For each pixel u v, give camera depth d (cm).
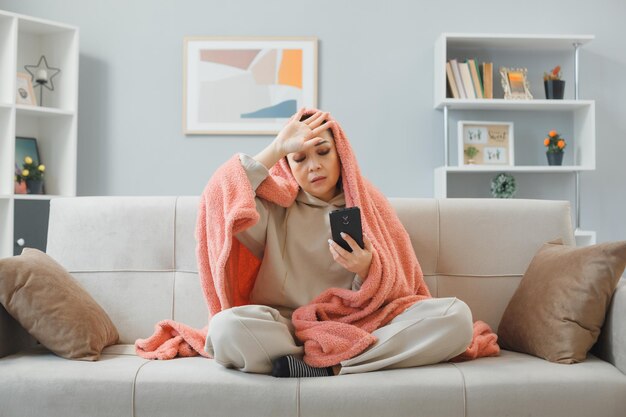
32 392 163
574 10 383
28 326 179
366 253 179
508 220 218
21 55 368
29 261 188
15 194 340
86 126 379
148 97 380
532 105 366
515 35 358
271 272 190
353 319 179
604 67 385
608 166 386
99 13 380
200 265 189
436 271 216
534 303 188
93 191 378
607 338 177
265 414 158
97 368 168
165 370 166
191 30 380
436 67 373
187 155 379
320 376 166
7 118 338
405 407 157
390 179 380
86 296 196
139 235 216
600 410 159
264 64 378
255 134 378
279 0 379
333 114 379
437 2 380
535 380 160
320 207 199
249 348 164
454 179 379
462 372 164
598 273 177
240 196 184
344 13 380
